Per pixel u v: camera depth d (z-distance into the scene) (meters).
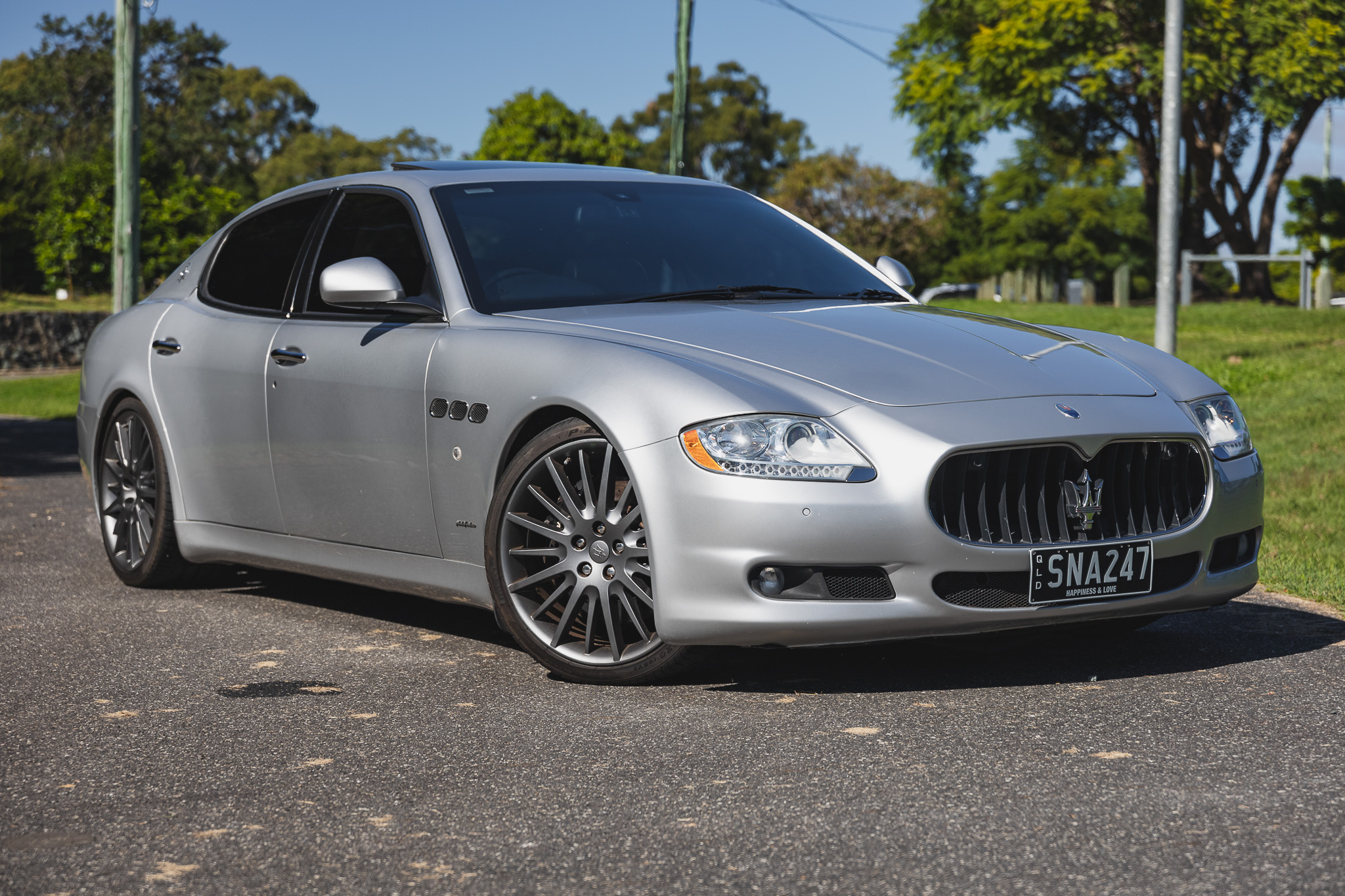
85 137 68.62
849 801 2.58
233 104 80.38
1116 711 3.22
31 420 14.34
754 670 3.65
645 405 3.35
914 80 33.50
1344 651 3.89
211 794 2.70
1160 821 2.45
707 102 78.75
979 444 3.24
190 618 4.54
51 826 2.53
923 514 3.20
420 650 3.99
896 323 3.86
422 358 3.91
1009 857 2.29
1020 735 3.02
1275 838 2.35
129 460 5.14
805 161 60.53
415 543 3.97
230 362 4.60
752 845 2.37
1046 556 3.29
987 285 39.84
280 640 4.16
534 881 2.23
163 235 24.69
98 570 5.52
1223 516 3.62
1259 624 4.29
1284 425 9.42
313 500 4.29
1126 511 3.45
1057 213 52.09
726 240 4.55
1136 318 19.25
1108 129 35.97
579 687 3.53
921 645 3.93
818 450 3.23
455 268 4.05
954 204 58.69
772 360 3.48
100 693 3.52
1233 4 29.27
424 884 2.22
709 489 3.24
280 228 4.82
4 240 30.06
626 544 3.43
